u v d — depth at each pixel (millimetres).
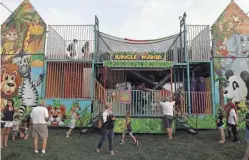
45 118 9484
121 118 13516
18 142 11172
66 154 9586
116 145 11133
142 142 11656
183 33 15961
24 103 15352
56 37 16047
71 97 15539
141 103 14039
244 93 15133
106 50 16203
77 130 14336
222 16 16031
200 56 15711
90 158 9227
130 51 15891
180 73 16453
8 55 15852
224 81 15266
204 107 15016
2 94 15469
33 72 15641
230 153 9906
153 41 16156
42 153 9297
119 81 16766
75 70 15859
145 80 17016
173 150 10305
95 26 16078
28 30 16094
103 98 14461
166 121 12430
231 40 15727
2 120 10203
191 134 13219
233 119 11477
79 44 15906
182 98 14688
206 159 9312
